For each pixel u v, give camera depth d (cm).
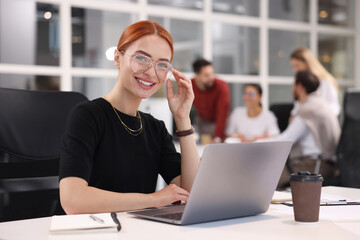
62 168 123
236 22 525
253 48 542
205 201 100
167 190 122
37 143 157
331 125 349
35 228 98
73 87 428
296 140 355
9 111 154
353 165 275
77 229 93
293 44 574
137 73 135
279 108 480
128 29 138
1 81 395
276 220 107
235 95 529
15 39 400
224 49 521
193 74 501
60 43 421
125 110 144
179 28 491
